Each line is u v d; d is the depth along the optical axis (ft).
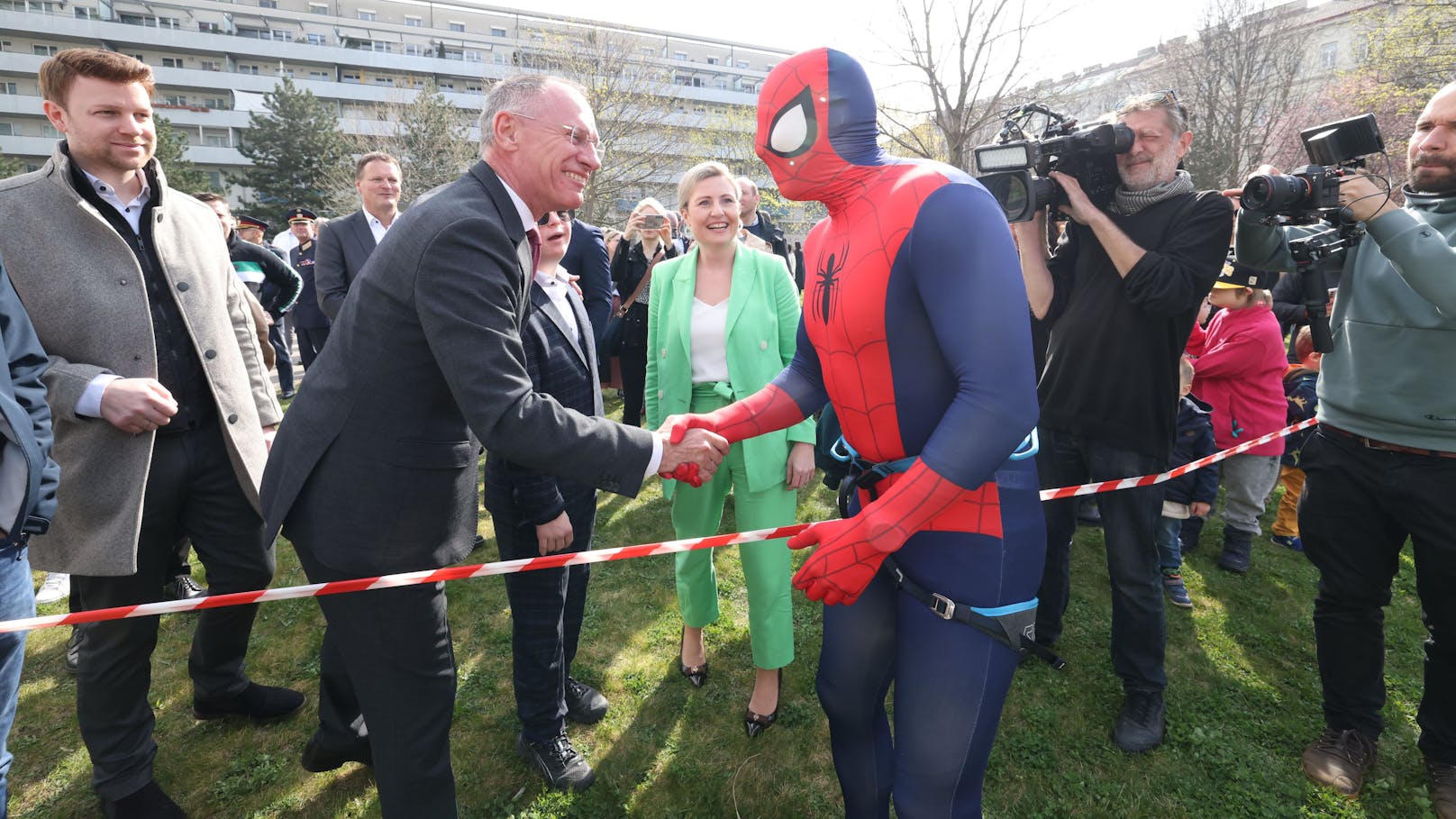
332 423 4.78
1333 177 6.19
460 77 185.68
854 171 4.32
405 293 4.49
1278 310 13.84
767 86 4.40
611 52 91.15
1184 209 7.43
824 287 4.56
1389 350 6.59
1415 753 7.64
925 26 37.50
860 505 5.09
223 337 6.98
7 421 4.59
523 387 4.58
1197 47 73.56
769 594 7.75
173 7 173.06
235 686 7.79
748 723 7.96
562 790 7.03
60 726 7.96
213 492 7.00
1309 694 8.70
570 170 5.02
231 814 6.73
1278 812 6.86
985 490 4.53
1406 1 49.96
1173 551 10.87
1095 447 7.96
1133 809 6.87
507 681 8.82
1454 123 6.35
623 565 12.14
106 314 6.22
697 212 7.77
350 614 4.99
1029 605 4.65
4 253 5.90
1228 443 11.88
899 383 4.42
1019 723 8.05
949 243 3.89
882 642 5.15
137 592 6.41
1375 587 7.14
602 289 16.35
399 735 5.16
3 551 5.33
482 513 14.78
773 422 5.54
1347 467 7.03
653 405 8.83
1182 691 8.67
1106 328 7.63
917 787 4.58
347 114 169.99
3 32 157.79
